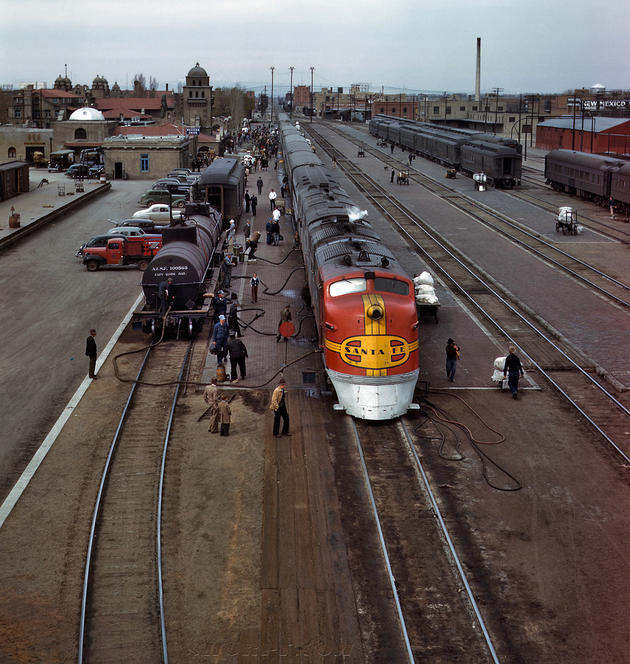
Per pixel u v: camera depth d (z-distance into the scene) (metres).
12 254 40.16
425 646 10.97
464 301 31.06
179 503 15.01
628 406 20.30
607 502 15.12
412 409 19.59
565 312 29.23
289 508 14.82
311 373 22.02
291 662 10.62
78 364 23.44
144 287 26.48
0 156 88.38
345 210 29.53
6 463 16.73
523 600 12.00
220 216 40.38
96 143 87.38
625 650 10.84
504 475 16.31
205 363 23.58
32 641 10.99
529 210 54.88
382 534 13.79
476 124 139.12
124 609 11.74
